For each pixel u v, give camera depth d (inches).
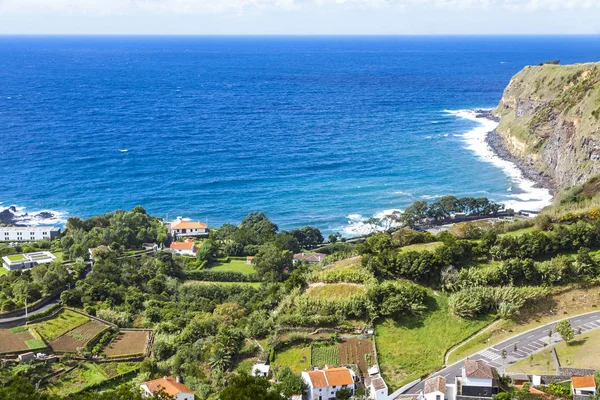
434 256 4783.5
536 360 3870.6
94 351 4266.7
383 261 4936.0
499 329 4261.8
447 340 4188.0
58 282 5251.0
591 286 4566.9
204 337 4397.1
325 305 4500.5
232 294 5467.5
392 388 3745.1
